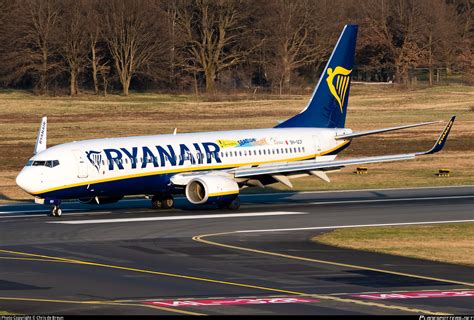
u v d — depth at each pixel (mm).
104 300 126125
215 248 176250
